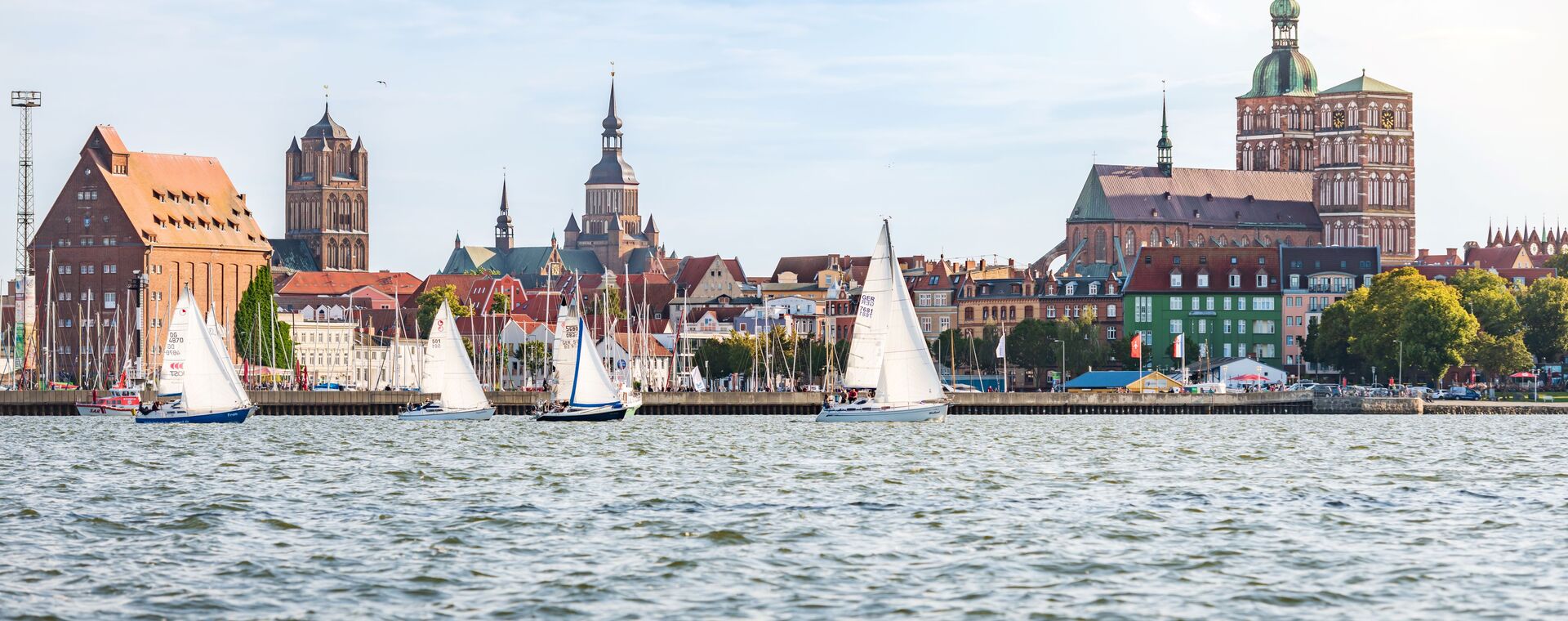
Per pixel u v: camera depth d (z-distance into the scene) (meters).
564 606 71.25
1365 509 101.69
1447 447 162.62
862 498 107.38
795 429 189.88
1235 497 108.50
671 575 77.69
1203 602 72.25
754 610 70.81
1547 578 77.44
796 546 86.19
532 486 115.75
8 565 80.25
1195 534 90.75
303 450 152.25
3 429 189.75
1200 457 146.75
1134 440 171.88
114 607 71.06
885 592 74.12
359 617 69.38
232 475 125.19
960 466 134.25
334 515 98.50
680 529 92.44
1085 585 75.81
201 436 175.75
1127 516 98.00
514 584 75.75
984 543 87.38
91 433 181.62
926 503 104.56
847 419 196.12
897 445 160.38
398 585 75.56
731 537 89.06
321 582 76.31
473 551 84.69
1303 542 87.88
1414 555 83.69
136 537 89.44
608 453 149.38
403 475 124.88
